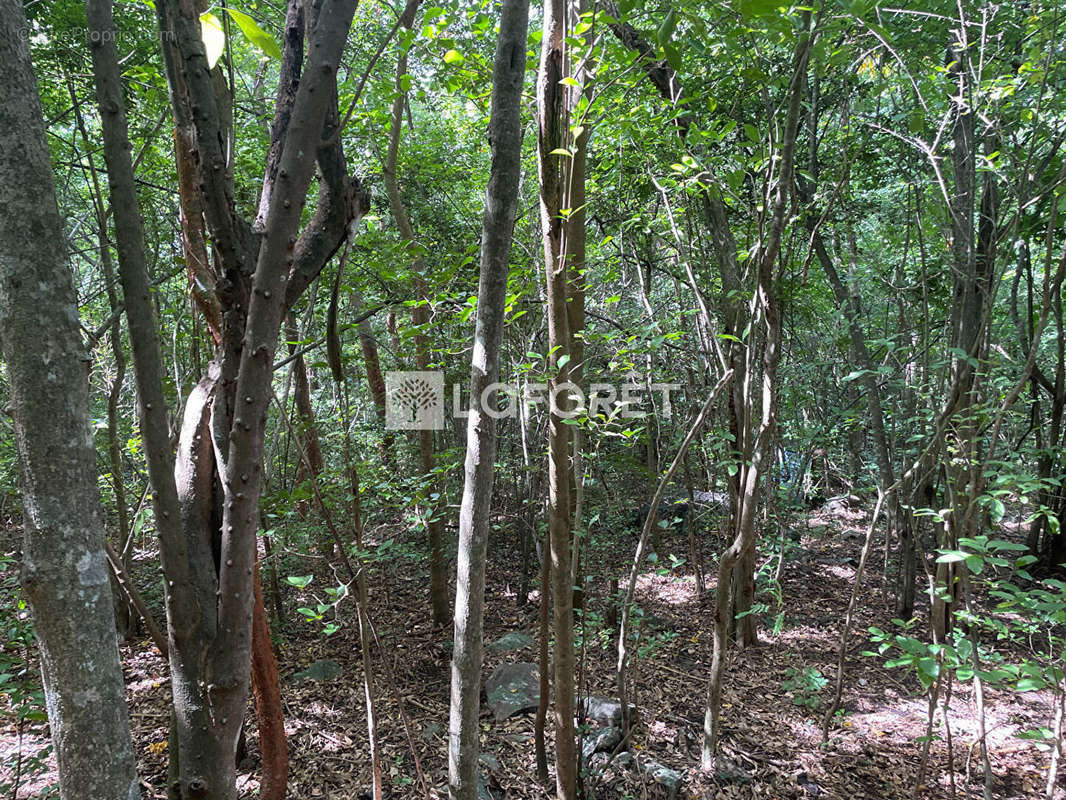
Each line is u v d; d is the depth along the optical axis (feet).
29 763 9.17
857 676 15.43
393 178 16.69
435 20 10.37
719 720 12.73
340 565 14.39
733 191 10.73
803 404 24.98
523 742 12.66
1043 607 7.29
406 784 11.25
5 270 3.64
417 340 15.25
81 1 12.70
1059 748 8.38
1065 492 20.71
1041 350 23.75
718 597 11.01
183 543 4.80
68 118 16.03
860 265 23.71
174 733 6.36
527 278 12.05
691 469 20.22
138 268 4.49
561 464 8.42
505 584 21.93
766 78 9.68
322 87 4.33
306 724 13.28
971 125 11.88
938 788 11.21
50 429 3.72
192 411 5.74
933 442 9.80
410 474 17.74
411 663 16.44
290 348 14.21
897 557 21.91
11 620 9.73
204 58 5.13
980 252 14.26
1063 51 11.09
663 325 14.25
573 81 6.96
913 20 13.20
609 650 16.19
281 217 4.33
